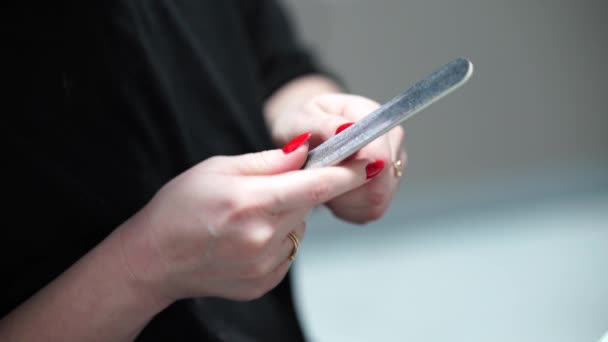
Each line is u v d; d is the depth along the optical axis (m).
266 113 0.63
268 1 0.70
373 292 1.44
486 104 1.67
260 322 0.53
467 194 1.72
